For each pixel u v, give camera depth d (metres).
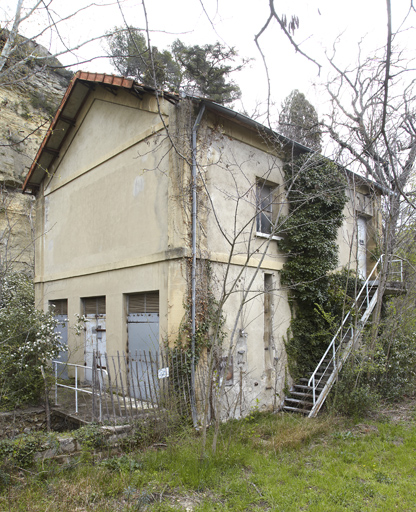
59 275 11.70
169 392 6.65
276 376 8.87
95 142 10.52
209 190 8.12
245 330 8.48
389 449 6.36
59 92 18.97
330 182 9.95
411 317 10.25
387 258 9.30
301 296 9.82
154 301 8.28
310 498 4.64
